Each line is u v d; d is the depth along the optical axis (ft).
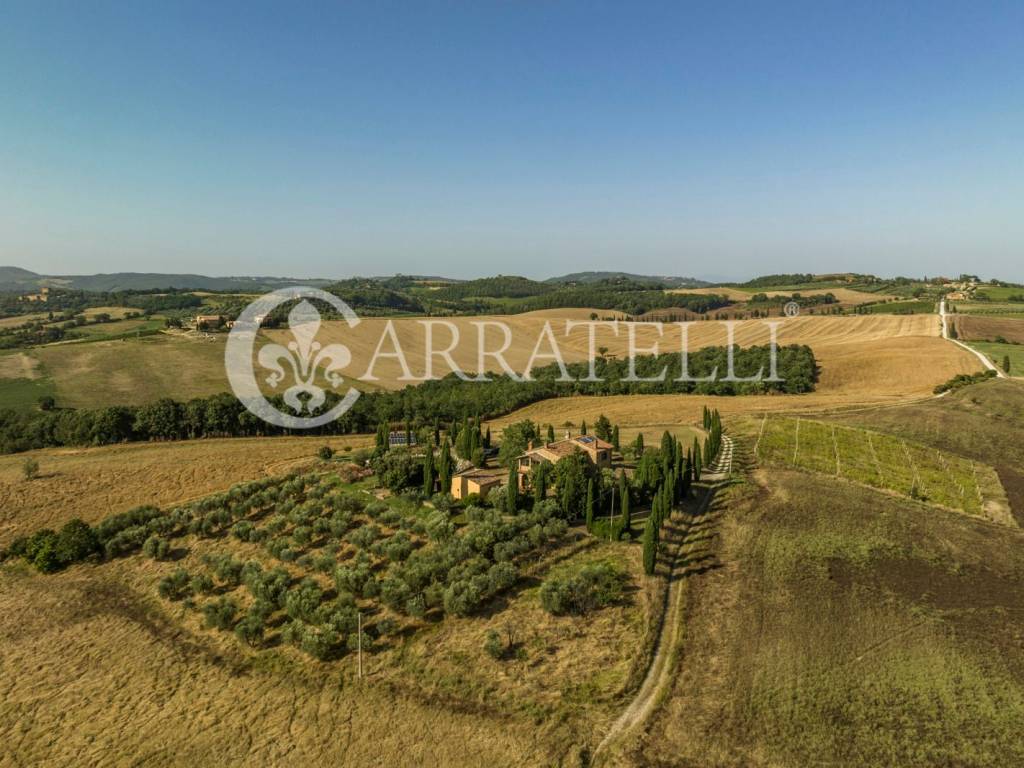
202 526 214.28
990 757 103.30
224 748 117.70
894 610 148.15
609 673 130.11
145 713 130.93
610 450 264.31
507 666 134.10
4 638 165.07
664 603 155.63
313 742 117.19
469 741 113.91
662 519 191.83
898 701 117.08
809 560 172.14
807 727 111.45
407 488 237.04
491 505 219.82
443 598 157.17
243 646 152.56
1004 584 160.86
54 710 134.21
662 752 107.96
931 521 199.52
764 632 140.77
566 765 106.83
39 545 205.26
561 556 180.45
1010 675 123.75
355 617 151.84
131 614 173.88
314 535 204.54
